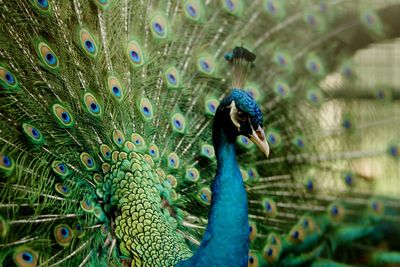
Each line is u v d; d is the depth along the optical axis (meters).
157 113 1.60
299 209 1.69
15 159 1.46
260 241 1.62
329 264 1.68
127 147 1.55
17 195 1.44
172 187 1.56
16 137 1.48
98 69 1.56
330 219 1.72
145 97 1.59
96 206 1.51
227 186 1.37
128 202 1.50
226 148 1.39
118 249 1.49
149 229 1.48
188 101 1.64
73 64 1.54
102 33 1.58
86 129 1.53
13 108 1.49
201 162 1.61
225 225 1.36
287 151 1.72
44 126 1.50
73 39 1.55
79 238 1.48
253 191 1.65
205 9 1.72
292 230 1.66
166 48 1.65
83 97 1.54
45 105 1.51
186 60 1.67
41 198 1.47
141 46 1.61
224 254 1.36
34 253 1.43
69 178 1.50
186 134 1.61
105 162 1.53
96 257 1.48
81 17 1.56
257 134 1.37
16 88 1.49
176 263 1.43
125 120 1.57
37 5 1.53
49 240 1.45
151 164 1.55
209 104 1.65
